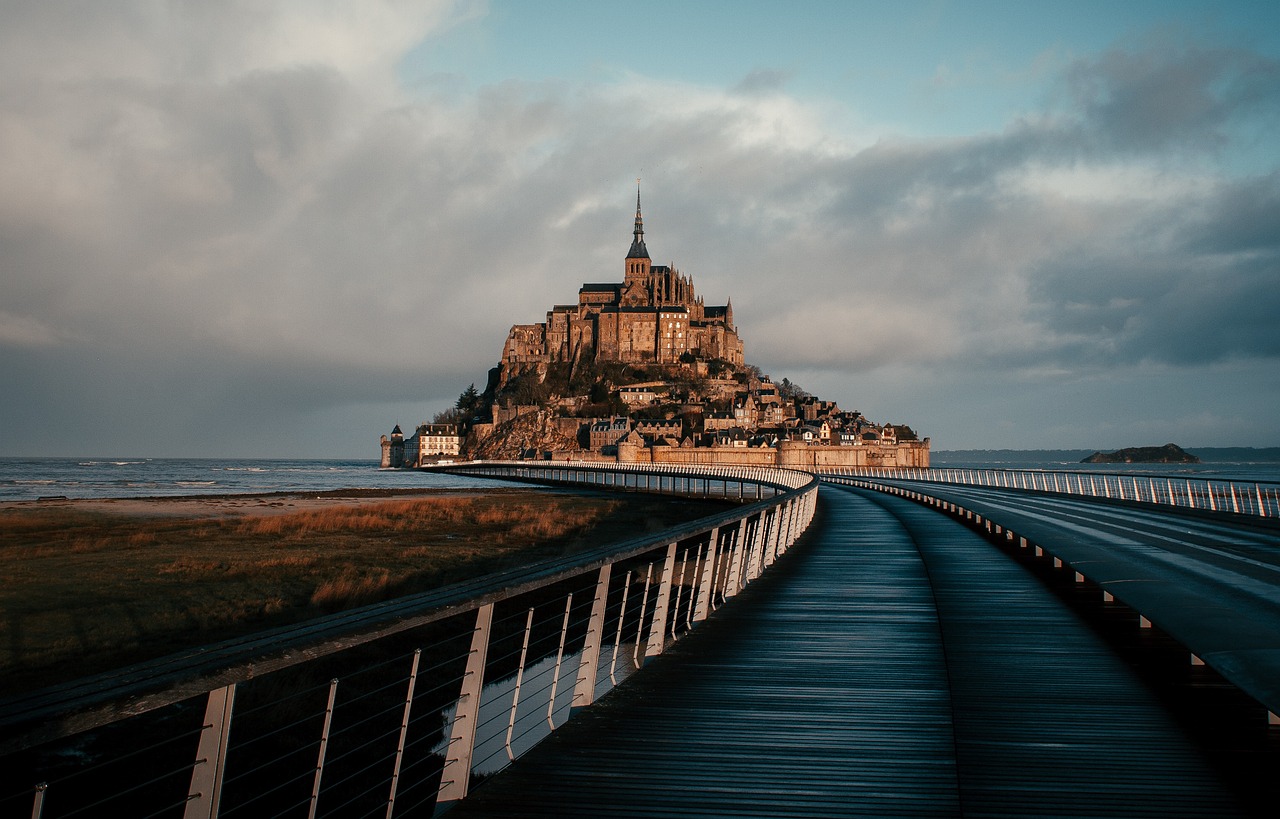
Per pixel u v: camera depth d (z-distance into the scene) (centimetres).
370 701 1725
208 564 3778
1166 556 2141
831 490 7075
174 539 4941
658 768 792
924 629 1437
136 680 441
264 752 1435
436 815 688
